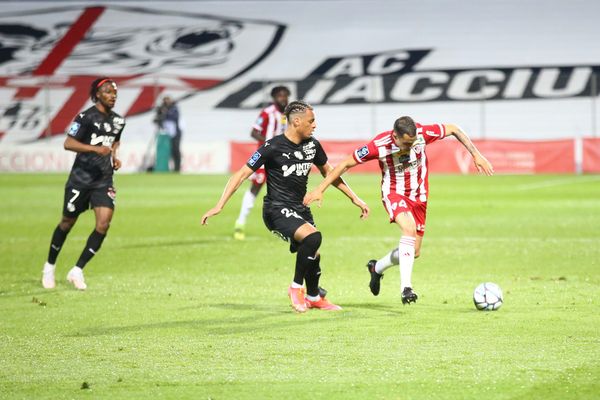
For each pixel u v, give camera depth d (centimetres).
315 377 2219
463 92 15438
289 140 3145
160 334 2781
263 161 3136
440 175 12375
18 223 6644
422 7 17112
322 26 17162
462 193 9194
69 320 3039
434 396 2034
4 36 17750
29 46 17462
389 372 2250
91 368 2342
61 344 2645
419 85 15650
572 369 2250
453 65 15888
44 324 2969
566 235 5591
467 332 2727
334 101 15650
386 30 16825
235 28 17425
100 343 2655
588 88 15100
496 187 10006
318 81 15375
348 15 17275
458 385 2122
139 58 16988
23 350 2567
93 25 17862
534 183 10650
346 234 5872
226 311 3191
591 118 14738
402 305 3284
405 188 3262
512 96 15212
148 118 15775
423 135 3225
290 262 4581
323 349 2522
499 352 2447
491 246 5100
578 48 15788
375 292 3388
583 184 10381
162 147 13375
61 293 3656
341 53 16550
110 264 4544
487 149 12688
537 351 2455
